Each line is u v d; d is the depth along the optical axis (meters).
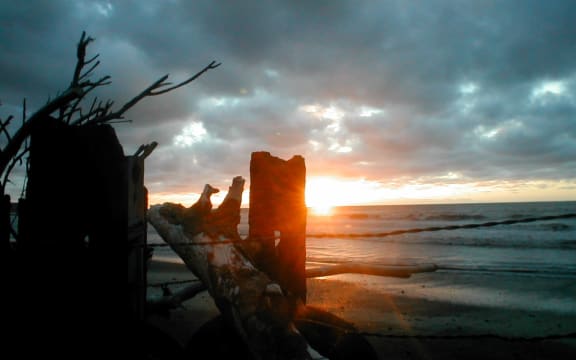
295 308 3.64
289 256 4.10
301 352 3.11
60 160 3.16
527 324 8.84
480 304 10.57
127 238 3.24
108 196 3.24
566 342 7.41
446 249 23.81
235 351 3.64
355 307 10.34
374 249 24.11
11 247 3.30
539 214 57.31
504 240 28.00
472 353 6.88
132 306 3.53
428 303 10.75
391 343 7.28
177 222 4.21
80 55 3.50
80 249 3.21
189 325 7.73
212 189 4.27
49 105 2.99
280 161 4.25
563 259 19.06
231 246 3.95
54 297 3.03
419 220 58.94
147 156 3.87
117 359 3.13
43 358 2.95
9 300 2.94
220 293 3.66
